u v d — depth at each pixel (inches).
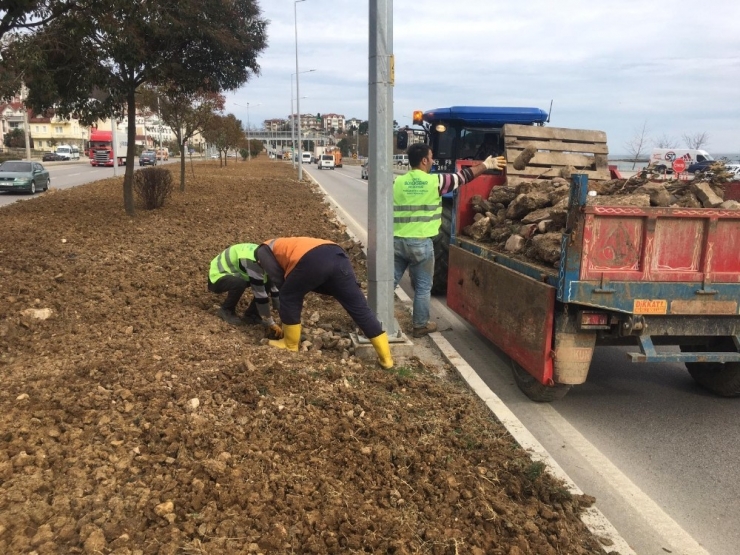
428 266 246.5
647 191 191.5
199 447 133.9
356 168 2970.0
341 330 246.2
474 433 159.8
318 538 107.1
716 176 219.0
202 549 99.7
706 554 123.1
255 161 3398.1
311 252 199.2
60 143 4072.3
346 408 161.8
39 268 300.4
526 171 280.8
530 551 111.2
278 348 208.5
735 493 146.5
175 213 584.7
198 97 830.5
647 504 140.8
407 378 195.8
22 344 197.3
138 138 4013.3
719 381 203.0
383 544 107.9
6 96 349.4
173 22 452.1
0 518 100.7
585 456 163.9
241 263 226.1
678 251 169.9
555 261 185.5
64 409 145.7
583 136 292.4
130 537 101.5
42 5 311.6
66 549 96.9
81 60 447.5
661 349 248.1
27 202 681.0
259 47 568.4
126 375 169.5
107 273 300.0
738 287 172.7
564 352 175.8
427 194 237.0
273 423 148.8
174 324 226.1
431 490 127.8
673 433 179.0
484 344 257.3
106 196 758.5
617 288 168.1
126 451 128.7
